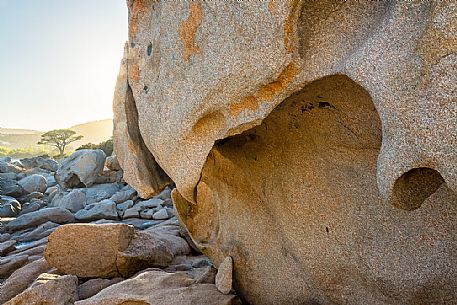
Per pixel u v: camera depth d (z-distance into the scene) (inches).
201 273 168.9
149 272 166.7
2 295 201.2
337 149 105.0
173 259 231.6
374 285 101.4
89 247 204.8
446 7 62.4
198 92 100.4
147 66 126.0
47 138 2092.8
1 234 424.8
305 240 114.3
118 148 164.1
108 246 204.7
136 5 135.5
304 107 104.0
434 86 63.9
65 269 203.0
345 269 107.2
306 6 82.0
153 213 470.3
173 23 108.7
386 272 97.8
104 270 203.0
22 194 738.8
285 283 127.2
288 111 106.9
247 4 86.7
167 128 112.0
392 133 69.8
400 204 73.7
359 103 94.3
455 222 89.0
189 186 112.4
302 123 108.6
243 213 139.9
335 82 91.6
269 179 123.9
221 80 94.2
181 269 213.5
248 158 127.9
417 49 66.0
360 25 78.6
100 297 141.9
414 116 66.2
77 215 475.2
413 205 75.0
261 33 85.4
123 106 155.1
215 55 94.9
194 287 146.5
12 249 324.2
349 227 104.2
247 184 136.3
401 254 95.7
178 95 107.5
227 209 147.3
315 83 92.9
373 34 74.0
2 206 582.2
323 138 106.5
